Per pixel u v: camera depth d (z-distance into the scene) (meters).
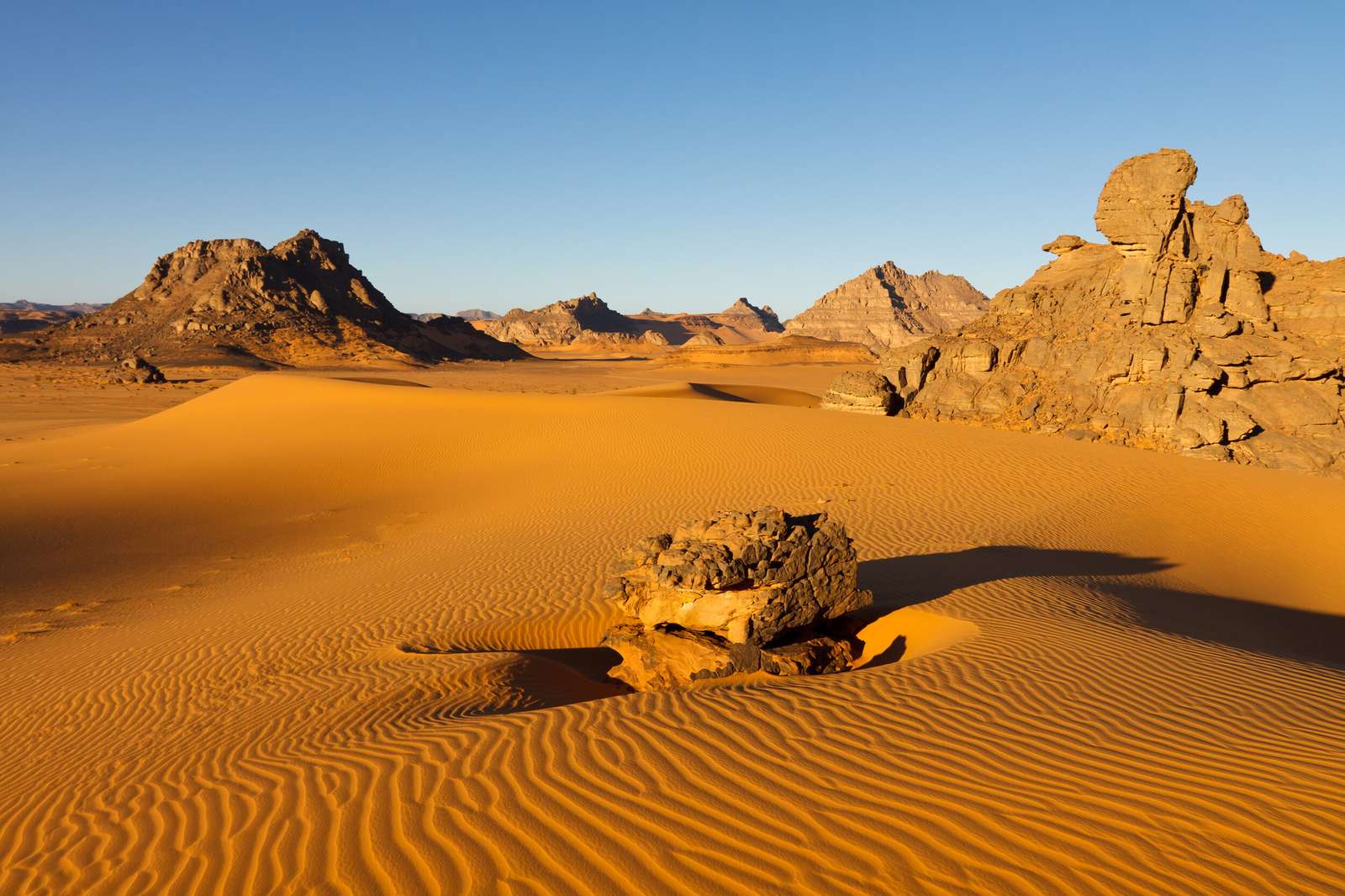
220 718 9.03
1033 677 7.98
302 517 24.36
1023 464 23.89
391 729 7.71
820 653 9.89
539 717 7.36
